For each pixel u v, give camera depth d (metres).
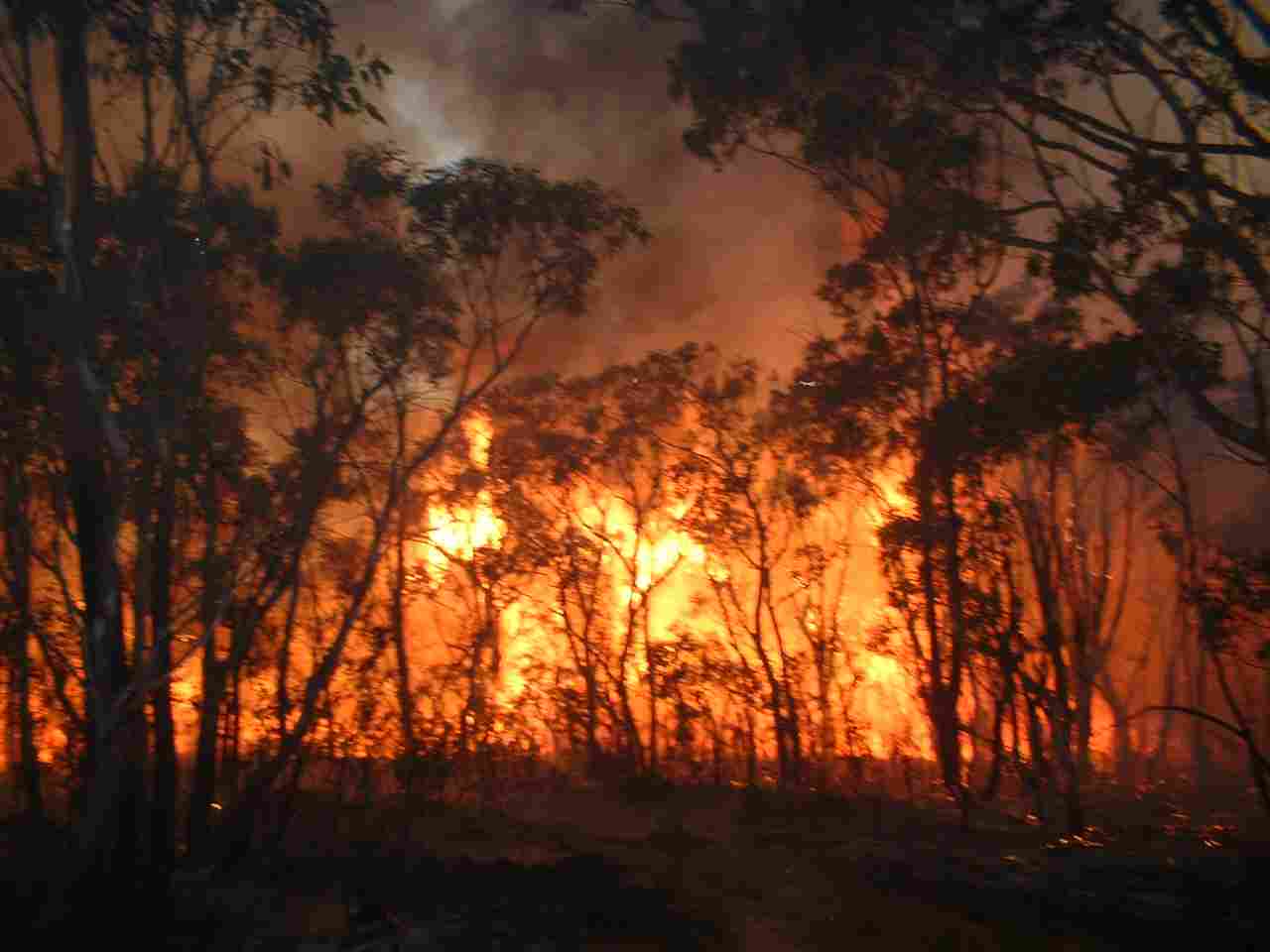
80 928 16.17
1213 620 22.08
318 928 17.45
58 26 17.00
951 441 28.45
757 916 18.20
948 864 22.73
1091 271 22.48
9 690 27.02
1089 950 16.39
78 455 17.73
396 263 22.72
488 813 28.94
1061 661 29.22
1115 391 23.44
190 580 23.08
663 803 32.88
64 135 17.52
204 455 20.55
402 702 27.92
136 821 18.30
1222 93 20.33
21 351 18.89
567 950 16.31
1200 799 37.66
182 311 18.70
